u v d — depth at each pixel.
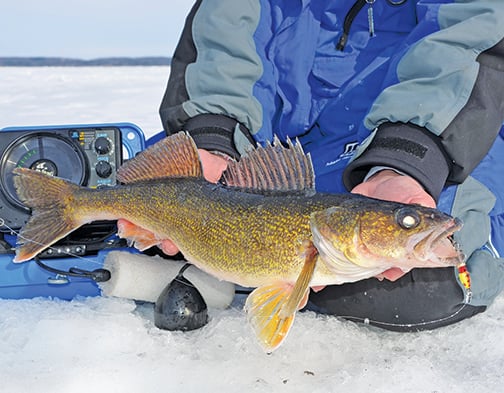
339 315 0.61
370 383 0.49
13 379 0.49
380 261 0.47
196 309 0.58
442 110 0.54
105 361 0.52
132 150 0.68
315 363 0.53
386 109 0.55
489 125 0.56
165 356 0.53
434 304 0.58
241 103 0.67
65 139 0.65
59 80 3.65
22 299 0.64
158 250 0.67
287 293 0.49
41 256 0.63
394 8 0.69
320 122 0.72
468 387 0.48
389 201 0.48
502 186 0.63
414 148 0.53
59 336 0.55
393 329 0.60
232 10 0.69
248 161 0.53
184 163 0.55
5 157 0.63
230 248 0.51
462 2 0.61
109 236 0.65
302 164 0.51
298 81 0.71
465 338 0.58
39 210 0.59
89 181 0.65
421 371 0.50
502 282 0.61
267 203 0.50
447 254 0.45
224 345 0.55
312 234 0.48
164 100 0.71
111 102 2.39
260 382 0.49
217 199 0.52
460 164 0.55
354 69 0.71
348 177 0.55
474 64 0.56
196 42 0.70
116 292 0.61
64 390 0.47
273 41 0.72
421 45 0.58
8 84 3.30
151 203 0.55
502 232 0.64
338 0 0.70
